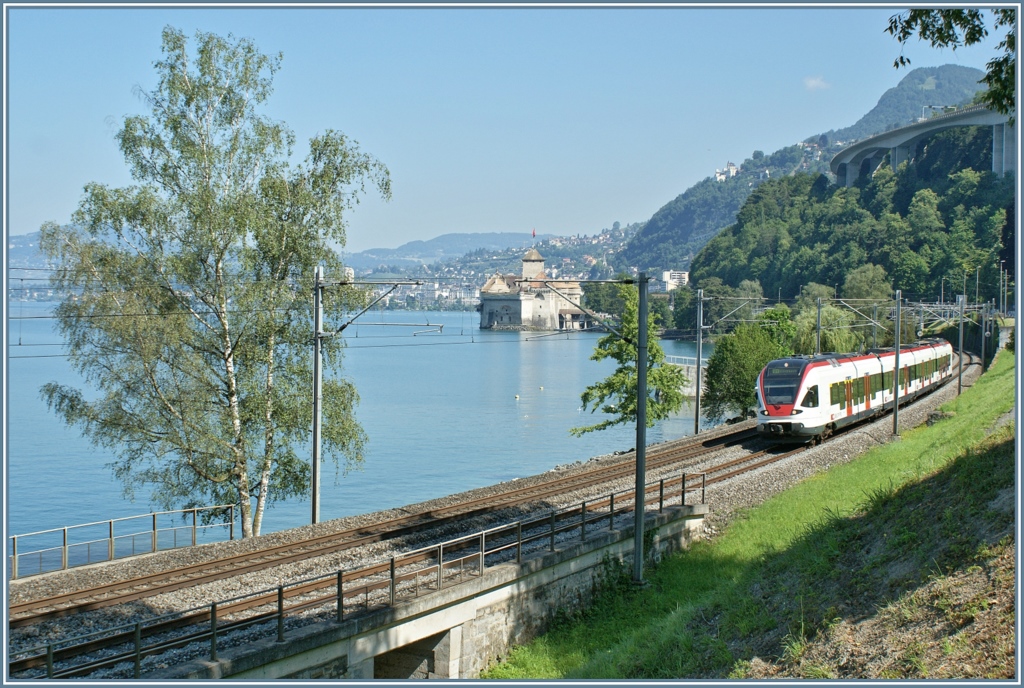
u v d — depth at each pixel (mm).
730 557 25594
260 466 32688
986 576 15508
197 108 31781
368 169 33781
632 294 52938
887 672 14570
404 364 152875
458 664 19469
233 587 19812
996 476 18969
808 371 39625
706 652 18547
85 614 17938
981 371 71938
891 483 25172
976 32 21453
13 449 67062
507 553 22469
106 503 51375
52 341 135875
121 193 30734
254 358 31750
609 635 21672
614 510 26719
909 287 142375
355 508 50625
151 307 30922
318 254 32969
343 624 17094
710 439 42656
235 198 31578
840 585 18969
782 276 186250
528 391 107875
